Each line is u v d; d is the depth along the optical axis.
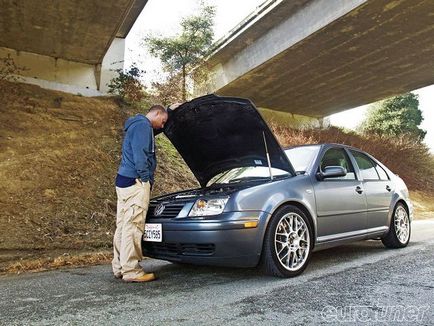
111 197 7.53
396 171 16.88
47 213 6.41
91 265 4.68
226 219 3.31
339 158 4.73
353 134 19.66
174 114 4.29
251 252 3.40
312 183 4.07
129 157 3.77
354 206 4.49
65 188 7.38
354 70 15.84
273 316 2.54
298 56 14.44
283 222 3.68
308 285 3.33
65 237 5.83
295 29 13.27
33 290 3.39
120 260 3.70
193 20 13.35
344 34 12.62
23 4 9.56
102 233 6.23
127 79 12.50
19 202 6.51
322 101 20.39
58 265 4.64
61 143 9.08
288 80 17.03
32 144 8.61
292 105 21.20
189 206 3.58
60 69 12.84
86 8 9.84
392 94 19.25
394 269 3.94
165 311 2.69
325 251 5.14
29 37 11.40
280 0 12.75
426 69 15.64
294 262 3.71
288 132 16.48
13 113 9.73
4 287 3.53
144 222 3.75
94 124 10.61
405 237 5.41
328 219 4.12
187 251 3.51
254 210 3.45
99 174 8.29
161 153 10.23
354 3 10.98
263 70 15.82
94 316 2.61
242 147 4.45
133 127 3.78
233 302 2.88
